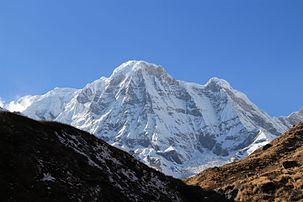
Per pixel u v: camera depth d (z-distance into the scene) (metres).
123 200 40.53
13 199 31.14
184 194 52.38
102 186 40.12
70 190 36.00
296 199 49.19
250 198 52.25
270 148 80.75
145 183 48.28
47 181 35.12
